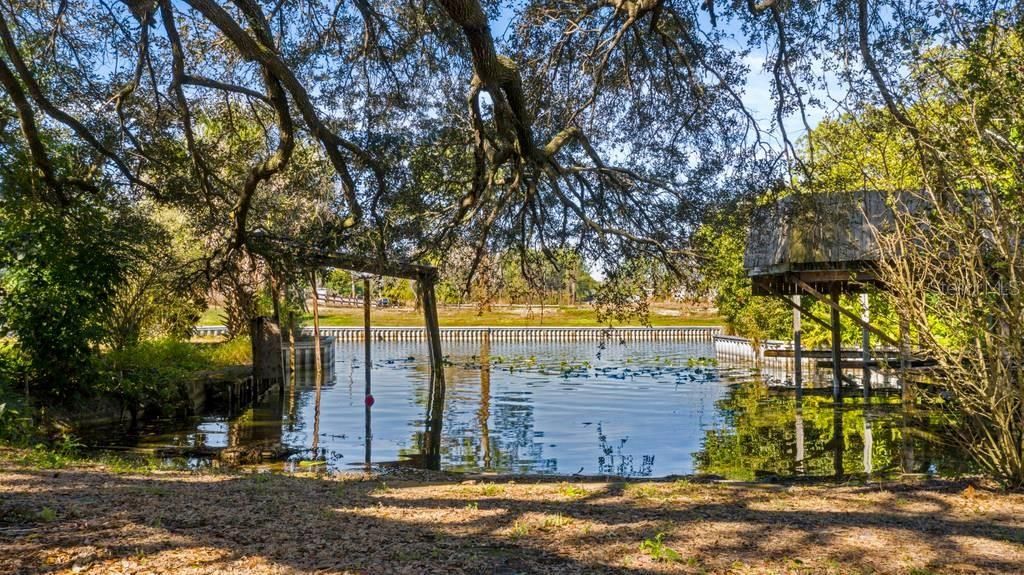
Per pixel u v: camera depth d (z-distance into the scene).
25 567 4.55
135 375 17.56
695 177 14.04
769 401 22.81
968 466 11.96
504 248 15.95
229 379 21.41
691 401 23.00
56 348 14.11
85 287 14.08
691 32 13.41
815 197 13.23
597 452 14.30
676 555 5.30
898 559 5.39
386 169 12.28
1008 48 8.36
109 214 15.12
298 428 17.41
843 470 12.01
